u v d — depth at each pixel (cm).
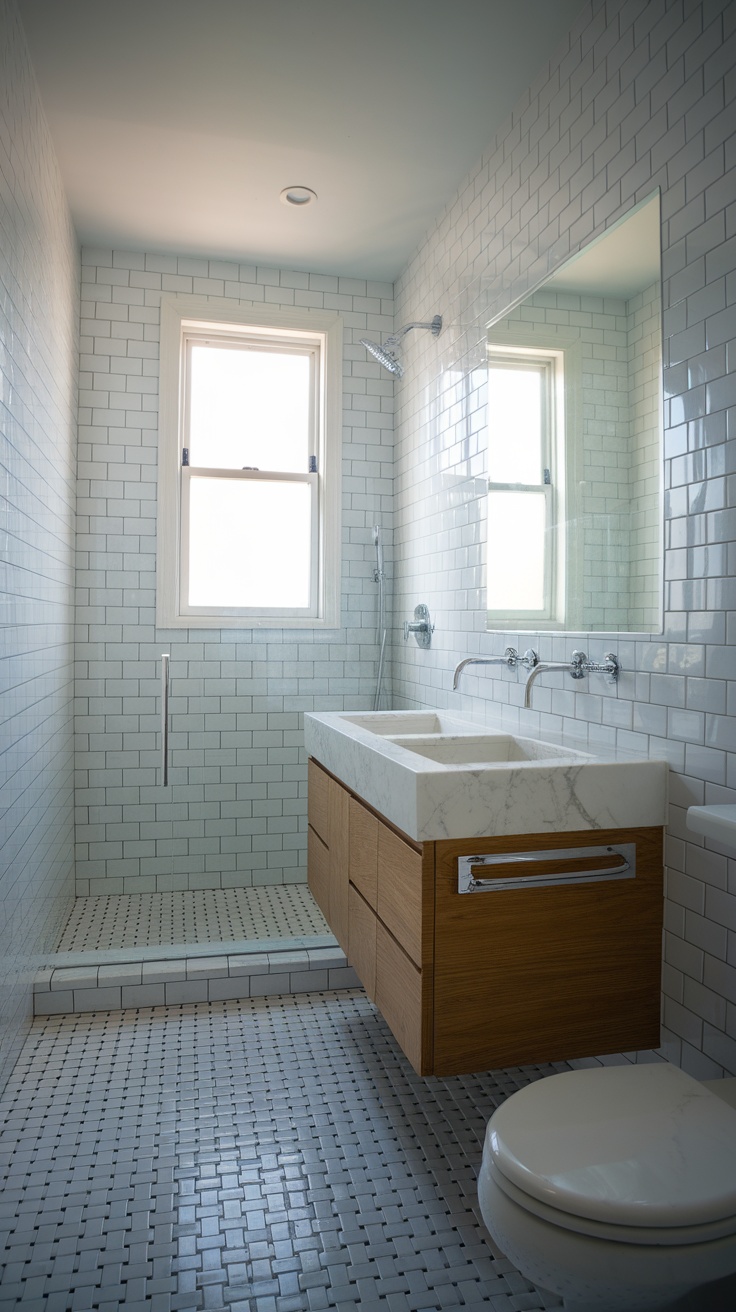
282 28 240
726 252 169
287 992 285
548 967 184
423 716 306
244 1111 211
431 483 359
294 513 415
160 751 393
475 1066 180
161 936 334
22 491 242
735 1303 137
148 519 392
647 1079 139
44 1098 217
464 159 307
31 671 261
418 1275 156
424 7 230
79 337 382
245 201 340
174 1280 154
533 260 259
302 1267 158
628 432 205
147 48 249
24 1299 149
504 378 279
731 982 169
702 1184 111
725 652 171
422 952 175
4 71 214
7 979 224
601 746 218
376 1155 193
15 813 234
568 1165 115
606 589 216
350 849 242
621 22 208
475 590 306
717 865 174
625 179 207
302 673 411
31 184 255
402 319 404
